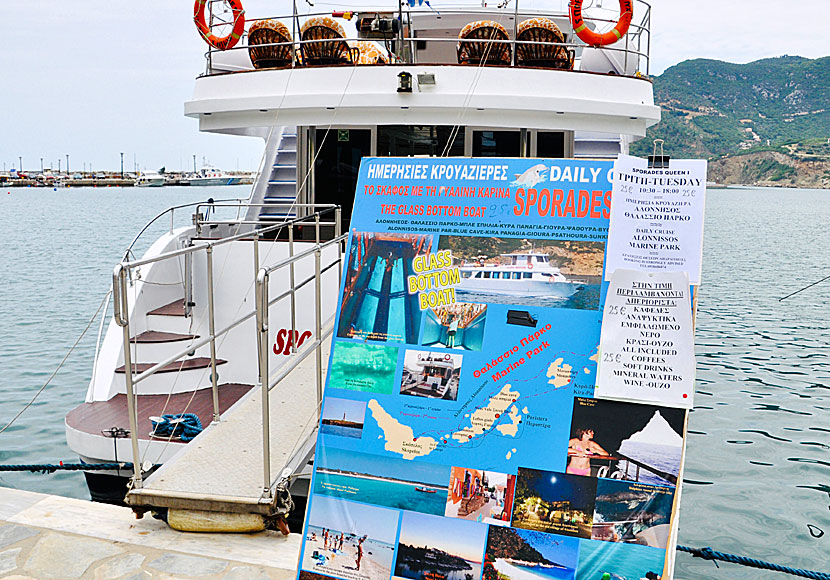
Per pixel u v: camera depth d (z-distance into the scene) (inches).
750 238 1958.7
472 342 156.4
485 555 144.6
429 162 167.8
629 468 142.7
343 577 150.4
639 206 153.5
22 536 179.9
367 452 154.9
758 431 451.5
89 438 276.8
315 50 347.3
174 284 381.4
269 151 466.6
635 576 138.0
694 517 329.1
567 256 155.9
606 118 341.7
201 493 182.9
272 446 208.7
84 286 981.8
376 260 165.5
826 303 946.1
